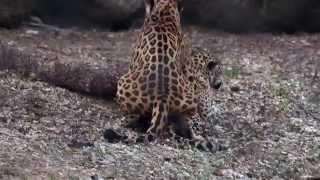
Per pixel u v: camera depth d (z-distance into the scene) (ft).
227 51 71.97
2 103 46.50
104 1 77.05
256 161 41.50
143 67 43.11
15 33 72.18
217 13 81.46
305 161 42.04
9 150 37.70
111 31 79.15
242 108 52.34
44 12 77.71
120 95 43.45
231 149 43.09
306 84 60.34
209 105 48.62
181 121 43.45
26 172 35.22
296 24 83.30
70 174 35.70
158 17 44.47
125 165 38.11
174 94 42.52
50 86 51.37
